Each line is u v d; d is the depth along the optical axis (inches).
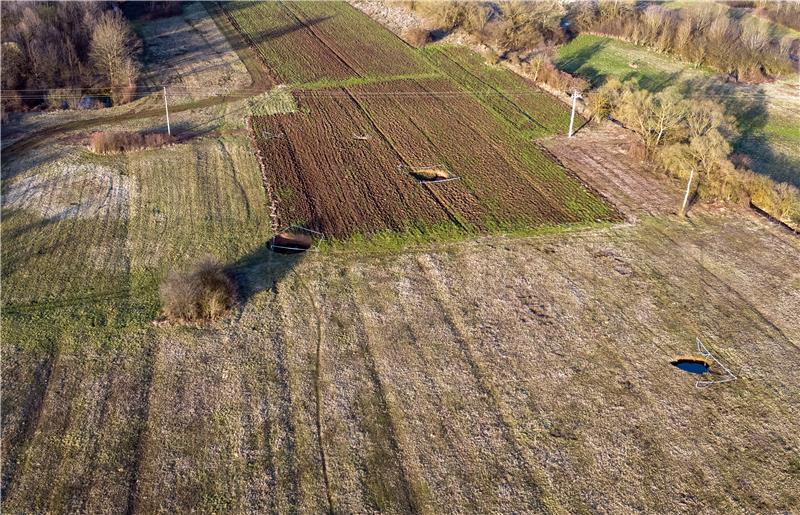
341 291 1163.9
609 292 1172.5
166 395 937.5
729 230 1358.3
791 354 1031.6
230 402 930.7
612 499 806.5
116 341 1032.2
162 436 874.1
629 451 872.3
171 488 805.2
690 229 1363.2
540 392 964.0
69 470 822.5
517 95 2089.1
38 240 1273.4
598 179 1571.1
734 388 971.3
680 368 1011.3
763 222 1385.3
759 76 2133.4
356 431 893.2
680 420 919.0
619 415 926.4
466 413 925.2
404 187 1521.9
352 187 1515.7
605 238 1336.1
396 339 1056.2
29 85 1932.8
